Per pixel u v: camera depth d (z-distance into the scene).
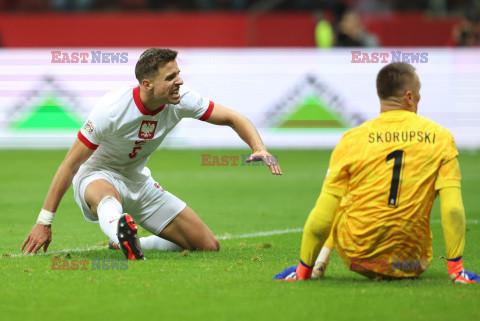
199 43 59.41
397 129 14.41
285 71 49.53
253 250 19.77
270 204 30.45
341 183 14.27
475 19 56.41
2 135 49.25
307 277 14.97
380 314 12.38
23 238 22.22
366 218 14.33
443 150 14.26
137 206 19.45
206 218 26.83
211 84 49.41
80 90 48.91
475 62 49.38
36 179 37.16
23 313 12.55
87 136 17.75
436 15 65.94
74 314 12.48
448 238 14.29
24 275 15.59
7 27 59.00
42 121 49.22
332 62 49.38
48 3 65.06
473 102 49.56
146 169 19.86
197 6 64.75
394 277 14.96
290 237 22.58
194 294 13.80
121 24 59.00
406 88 14.57
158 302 13.21
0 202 30.31
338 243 14.91
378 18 61.69
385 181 14.21
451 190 14.16
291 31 59.44
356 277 15.48
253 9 64.25
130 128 18.05
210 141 49.62
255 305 12.96
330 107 49.59
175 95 17.58
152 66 17.23
